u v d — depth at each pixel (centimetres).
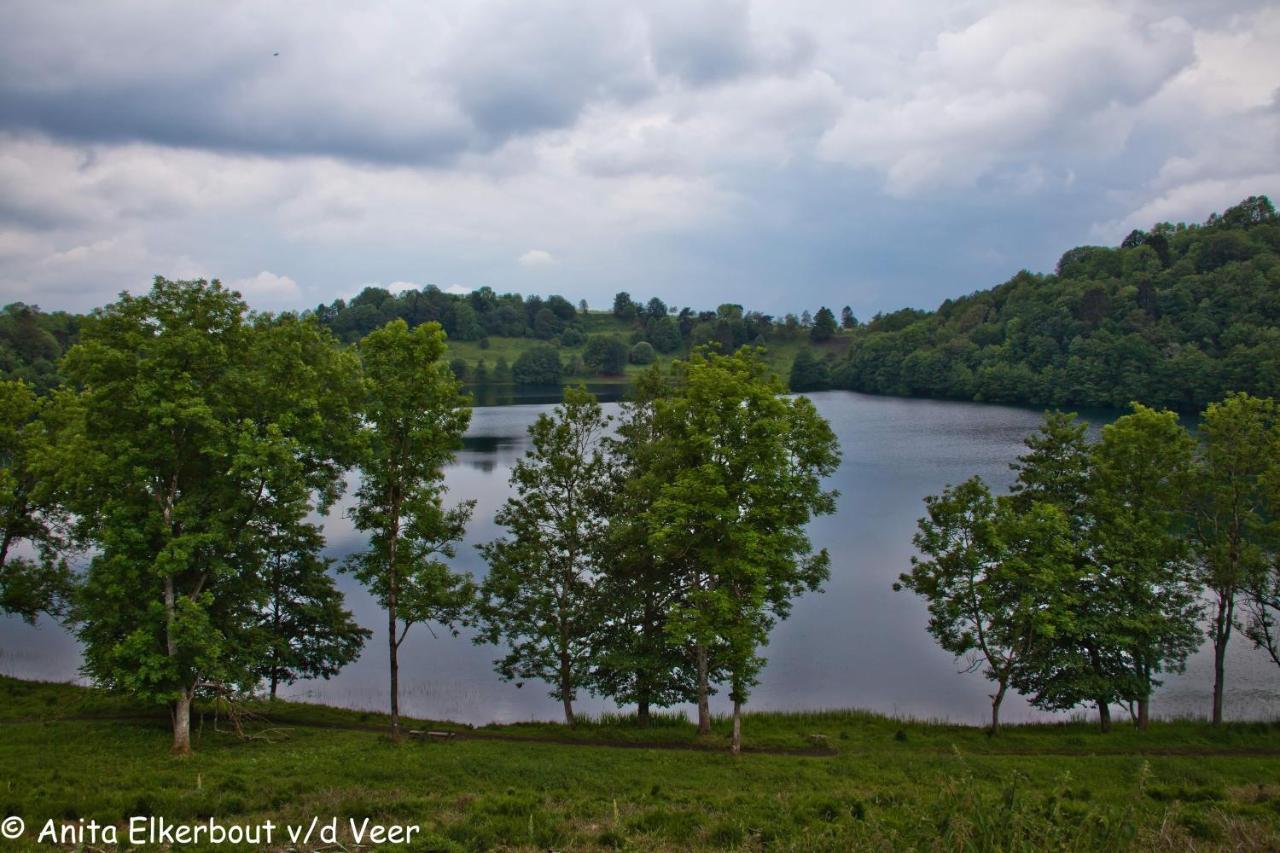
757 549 2784
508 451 10394
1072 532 3381
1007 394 16000
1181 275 15838
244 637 3003
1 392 3841
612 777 2438
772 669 4253
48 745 2645
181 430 2655
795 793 2205
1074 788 2398
